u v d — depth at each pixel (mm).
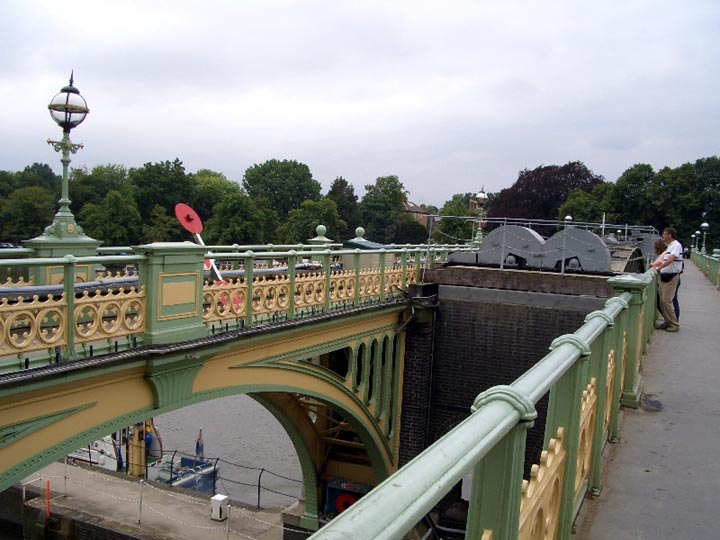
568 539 3617
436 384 15867
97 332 6754
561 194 65938
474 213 57844
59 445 6492
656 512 4117
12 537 19891
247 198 59312
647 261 25031
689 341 9984
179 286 7766
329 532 1218
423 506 1429
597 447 4477
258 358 9742
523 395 2322
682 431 5723
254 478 24359
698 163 65750
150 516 18844
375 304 13203
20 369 6004
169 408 7824
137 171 63031
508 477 2320
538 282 15219
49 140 8727
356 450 16609
